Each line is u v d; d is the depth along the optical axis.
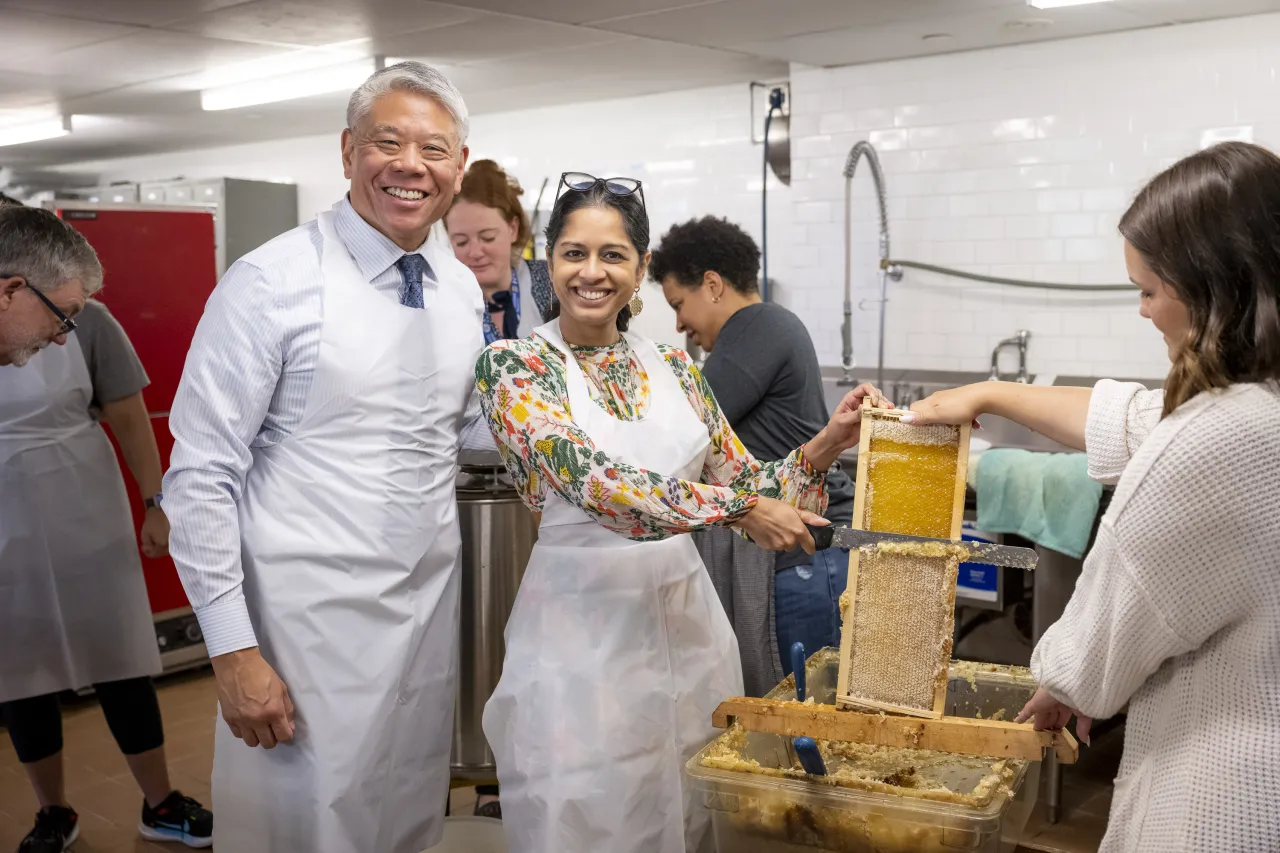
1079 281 4.14
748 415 2.46
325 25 3.96
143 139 7.35
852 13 3.67
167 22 3.91
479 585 2.26
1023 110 4.18
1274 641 1.15
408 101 1.69
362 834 1.76
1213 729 1.18
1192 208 1.16
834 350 4.75
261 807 1.76
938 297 4.46
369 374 1.73
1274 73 3.70
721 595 2.39
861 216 4.60
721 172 5.29
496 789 2.81
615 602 1.67
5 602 2.73
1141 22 3.81
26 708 2.79
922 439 1.43
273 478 1.74
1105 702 1.25
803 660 1.56
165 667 4.10
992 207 4.29
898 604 1.40
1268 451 1.13
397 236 1.76
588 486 1.50
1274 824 1.14
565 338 1.72
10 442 2.77
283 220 7.43
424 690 1.84
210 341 1.68
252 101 5.66
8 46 4.33
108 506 2.92
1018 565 1.33
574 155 5.82
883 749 1.53
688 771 1.41
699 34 4.04
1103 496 2.99
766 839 1.39
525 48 4.34
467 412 2.04
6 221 2.22
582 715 1.62
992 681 1.67
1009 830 1.39
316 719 1.72
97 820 3.04
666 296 2.62
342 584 1.73
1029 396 1.41
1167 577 1.16
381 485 1.75
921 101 4.41
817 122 4.68
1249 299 1.15
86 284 2.34
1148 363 4.04
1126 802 1.26
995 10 3.62
